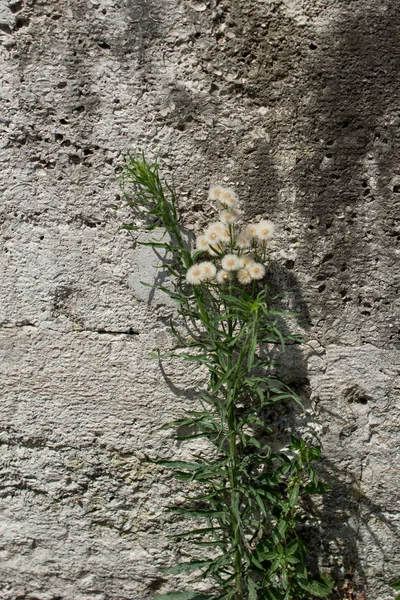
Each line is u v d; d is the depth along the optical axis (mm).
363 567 1186
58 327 1174
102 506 1199
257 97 1129
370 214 1137
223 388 1163
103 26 1123
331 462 1176
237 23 1116
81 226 1158
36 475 1200
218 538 1145
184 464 1149
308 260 1147
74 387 1181
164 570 1144
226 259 1102
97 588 1215
